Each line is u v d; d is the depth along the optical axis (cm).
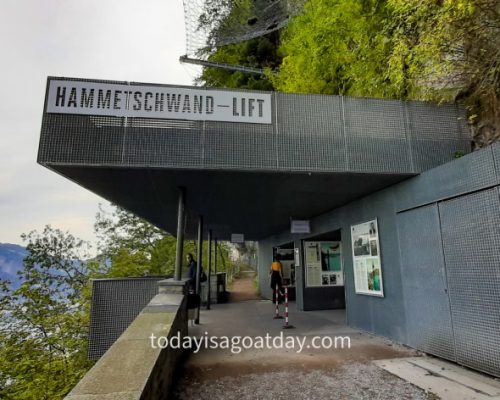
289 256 1441
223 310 1101
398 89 559
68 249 1838
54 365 1029
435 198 481
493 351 377
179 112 468
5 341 1073
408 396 346
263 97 493
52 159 438
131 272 1758
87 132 448
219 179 532
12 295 1189
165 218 948
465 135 540
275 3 1435
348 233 754
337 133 502
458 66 489
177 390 377
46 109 447
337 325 773
